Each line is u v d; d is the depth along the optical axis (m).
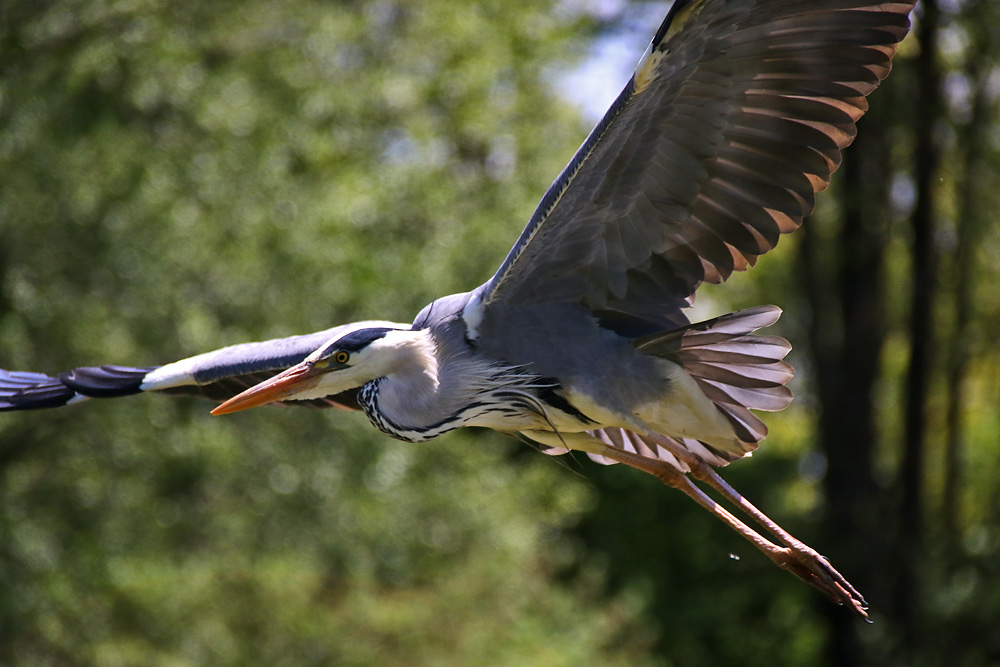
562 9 20.70
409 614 15.33
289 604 14.72
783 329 26.39
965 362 23.11
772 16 5.15
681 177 5.68
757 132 5.53
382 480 14.44
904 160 22.95
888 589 22.55
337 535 14.57
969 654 21.48
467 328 6.30
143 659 14.33
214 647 14.52
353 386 6.54
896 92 20.69
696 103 5.44
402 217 16.52
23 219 13.55
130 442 13.72
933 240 22.06
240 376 7.34
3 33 14.32
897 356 26.78
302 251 14.33
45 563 13.80
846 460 23.02
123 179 14.02
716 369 5.90
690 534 26.53
